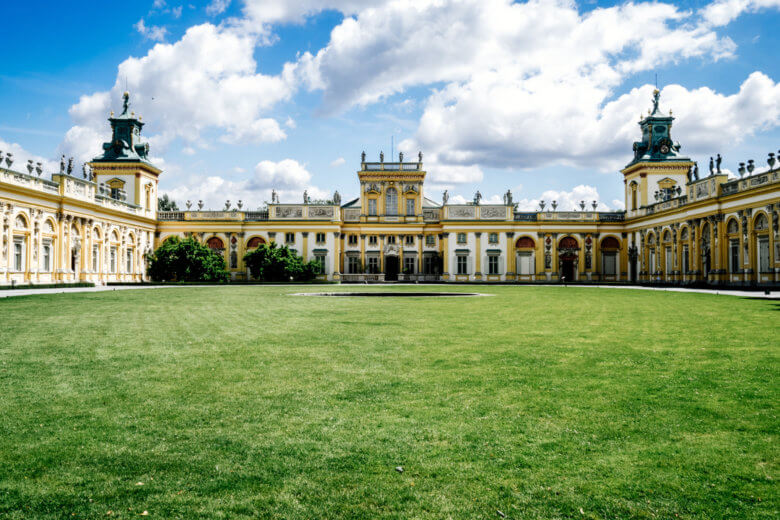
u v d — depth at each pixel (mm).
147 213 69750
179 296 34656
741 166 47844
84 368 10891
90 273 53719
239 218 73312
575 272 74875
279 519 5078
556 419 7699
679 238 58031
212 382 9781
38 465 6180
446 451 6594
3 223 41031
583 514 5148
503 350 12953
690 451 6543
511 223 74938
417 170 76500
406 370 10758
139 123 70625
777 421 7508
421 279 75625
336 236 73938
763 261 45031
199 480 5844
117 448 6664
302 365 11234
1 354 12359
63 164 50938
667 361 11477
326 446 6742
